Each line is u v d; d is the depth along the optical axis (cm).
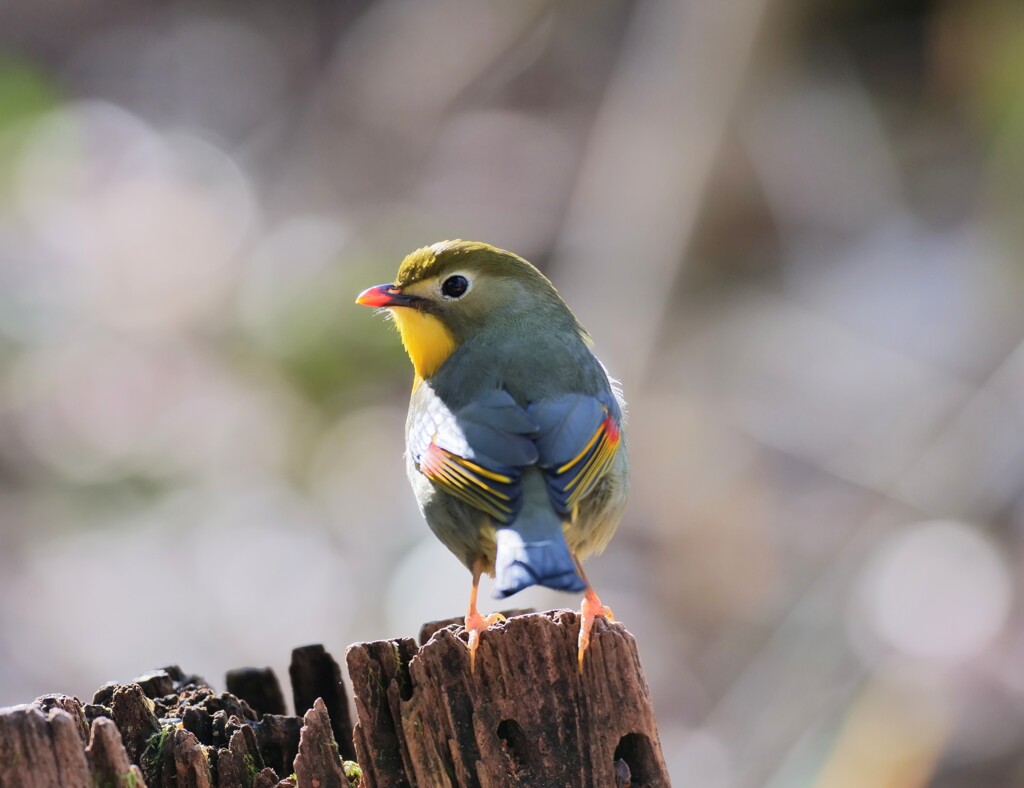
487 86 1998
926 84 1844
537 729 548
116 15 2194
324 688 646
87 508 1558
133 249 1847
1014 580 1382
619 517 724
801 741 1317
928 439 1516
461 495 666
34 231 1850
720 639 1422
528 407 686
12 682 1358
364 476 1562
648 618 1441
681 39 1795
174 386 1688
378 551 1481
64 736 486
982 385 1548
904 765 1255
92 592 1457
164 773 545
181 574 1488
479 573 684
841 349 1633
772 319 1683
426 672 547
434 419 701
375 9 2123
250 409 1650
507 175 1908
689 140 1758
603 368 766
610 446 695
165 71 2134
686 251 1723
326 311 1692
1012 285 1614
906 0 1873
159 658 1405
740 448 1570
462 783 547
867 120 1823
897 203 1764
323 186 1966
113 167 1981
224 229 1900
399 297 762
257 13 2183
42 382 1675
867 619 1388
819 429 1566
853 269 1716
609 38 1986
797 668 1373
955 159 1772
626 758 558
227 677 649
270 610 1448
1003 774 1231
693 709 1372
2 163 1931
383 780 551
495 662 548
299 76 2109
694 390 1642
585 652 549
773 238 1752
